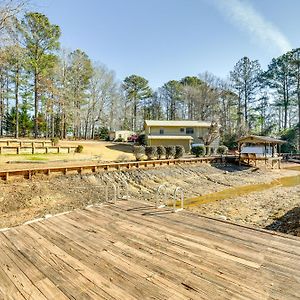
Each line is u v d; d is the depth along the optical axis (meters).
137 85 52.62
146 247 4.26
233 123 48.19
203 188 15.73
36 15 24.45
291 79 43.88
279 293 2.92
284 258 3.76
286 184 18.06
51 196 11.02
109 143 34.81
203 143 32.66
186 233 4.86
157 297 2.88
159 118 58.09
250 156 26.08
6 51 14.99
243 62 48.22
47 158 17.84
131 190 13.84
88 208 6.82
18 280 3.30
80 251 4.16
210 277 3.29
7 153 18.16
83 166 14.26
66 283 3.21
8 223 8.30
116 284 3.17
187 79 55.25
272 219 9.52
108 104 45.62
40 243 4.52
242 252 3.99
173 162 19.84
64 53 33.38
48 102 31.28
